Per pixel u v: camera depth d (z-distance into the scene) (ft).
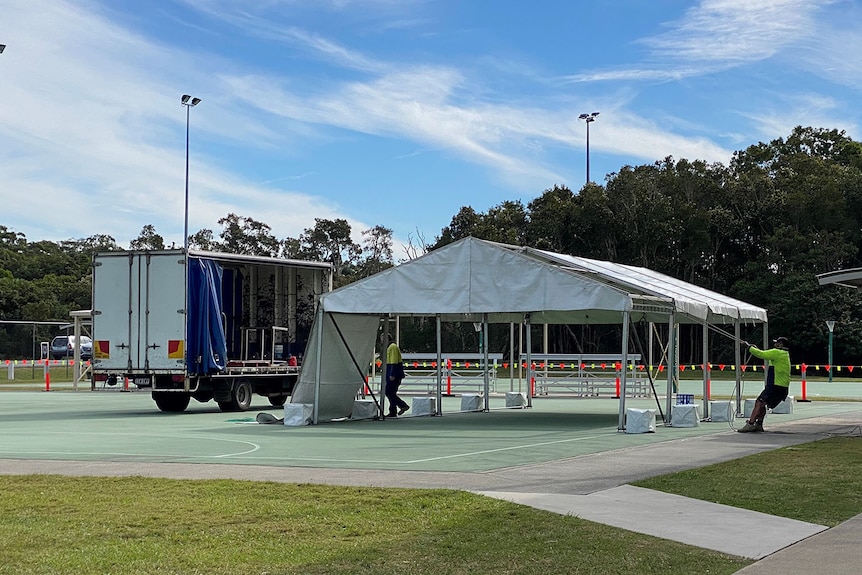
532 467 46.57
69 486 39.40
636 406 103.35
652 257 234.79
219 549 27.94
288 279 104.42
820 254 213.66
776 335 213.46
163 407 94.43
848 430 69.51
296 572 25.29
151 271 89.81
